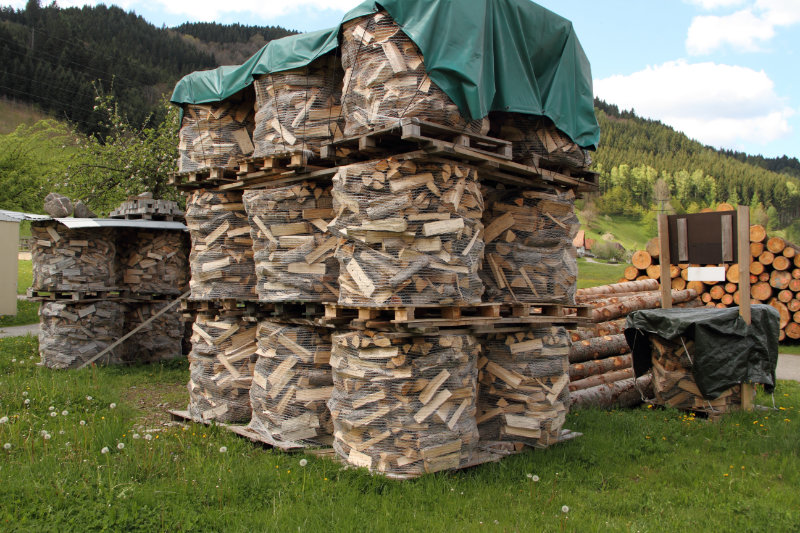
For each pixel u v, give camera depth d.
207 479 5.11
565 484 5.48
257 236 6.62
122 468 5.19
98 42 101.62
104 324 11.49
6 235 18.81
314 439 6.42
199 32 175.38
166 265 12.24
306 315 6.44
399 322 5.14
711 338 8.02
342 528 4.31
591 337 9.59
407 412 5.39
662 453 6.53
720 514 4.82
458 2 5.36
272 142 6.59
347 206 5.43
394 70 5.29
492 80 5.67
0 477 4.87
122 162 17.36
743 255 8.11
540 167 6.62
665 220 9.21
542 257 6.57
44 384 8.62
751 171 106.44
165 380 10.43
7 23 89.00
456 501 4.87
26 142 25.58
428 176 5.32
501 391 6.51
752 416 7.88
